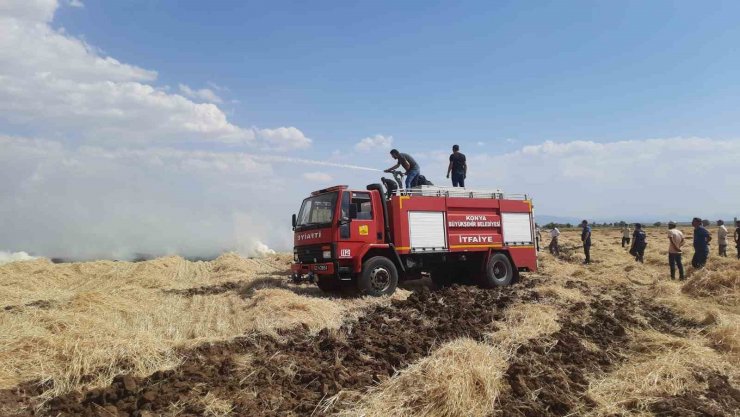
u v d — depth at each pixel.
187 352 6.33
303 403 4.93
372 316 8.75
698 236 14.78
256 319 8.49
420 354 6.58
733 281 10.50
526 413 4.76
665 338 7.09
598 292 12.02
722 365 6.07
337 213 11.22
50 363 5.66
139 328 7.74
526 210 15.06
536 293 11.00
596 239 38.03
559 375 5.56
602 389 5.34
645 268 17.11
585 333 7.77
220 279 15.71
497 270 14.12
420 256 12.77
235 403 4.88
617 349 6.95
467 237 13.51
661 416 4.75
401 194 12.47
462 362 5.14
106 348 6.03
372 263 11.43
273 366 5.88
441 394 4.67
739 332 7.05
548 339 7.23
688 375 5.64
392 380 5.12
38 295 11.80
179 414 4.67
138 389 5.19
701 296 10.64
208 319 8.93
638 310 9.48
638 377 5.61
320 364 6.13
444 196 13.27
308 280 11.49
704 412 4.71
